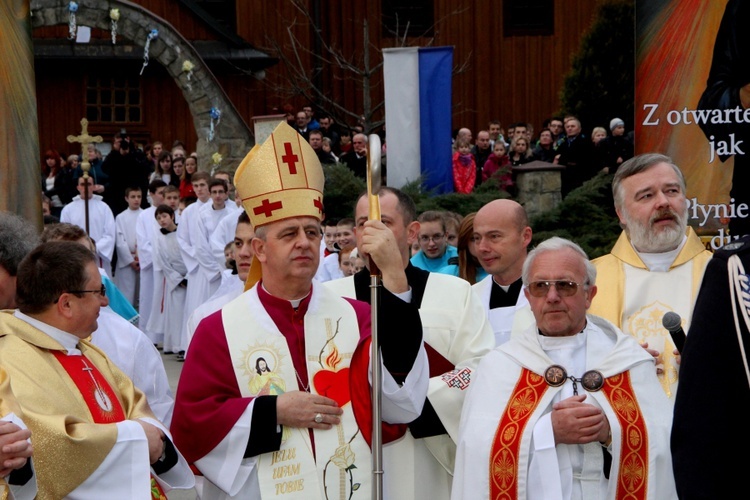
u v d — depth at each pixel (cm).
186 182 1780
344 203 1488
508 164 1550
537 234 1363
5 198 776
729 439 303
